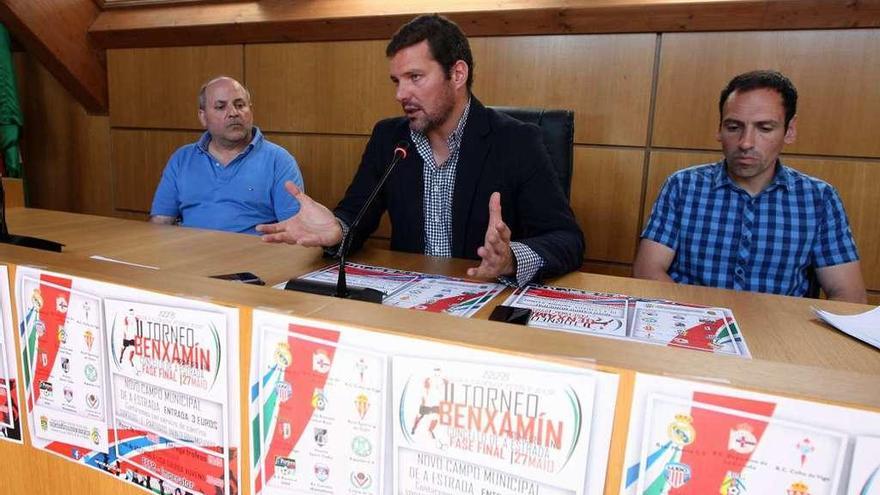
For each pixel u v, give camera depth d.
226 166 2.19
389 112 2.67
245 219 2.18
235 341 0.57
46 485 0.75
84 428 0.69
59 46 3.07
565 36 2.34
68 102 3.46
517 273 0.97
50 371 0.70
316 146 2.84
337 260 1.15
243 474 0.60
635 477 0.45
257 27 2.78
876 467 0.38
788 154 2.15
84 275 0.65
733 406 0.41
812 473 0.40
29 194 3.73
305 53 2.77
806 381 0.42
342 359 0.53
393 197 1.51
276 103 2.88
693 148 2.26
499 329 0.52
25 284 0.70
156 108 3.19
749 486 0.42
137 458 0.66
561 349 0.47
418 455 0.52
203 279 0.64
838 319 0.83
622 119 2.33
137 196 3.39
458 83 1.38
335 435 0.54
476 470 0.49
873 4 1.92
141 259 1.10
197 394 0.60
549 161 1.42
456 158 1.44
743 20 2.08
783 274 1.45
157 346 0.61
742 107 1.36
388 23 2.54
